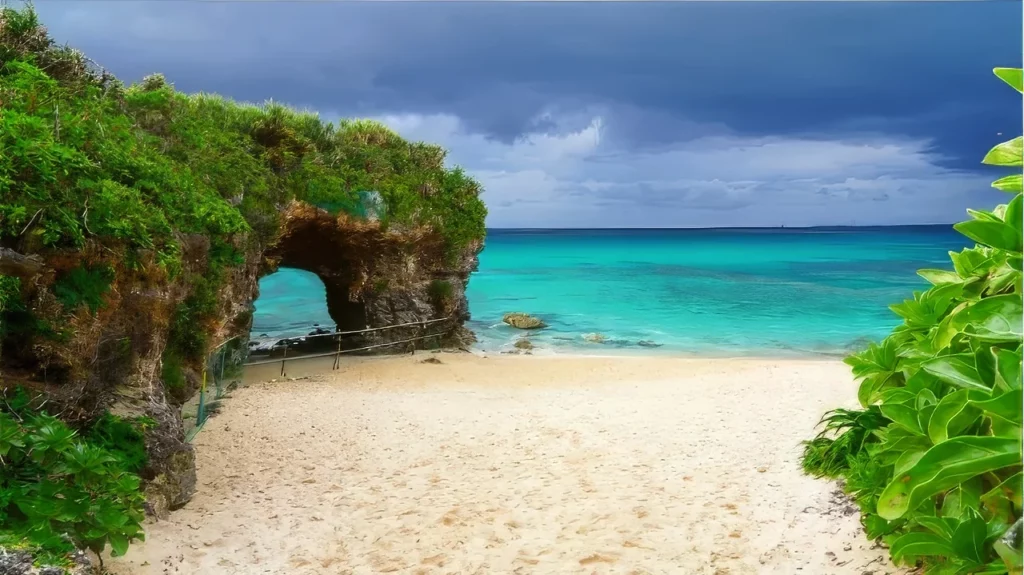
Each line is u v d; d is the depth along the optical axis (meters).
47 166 5.04
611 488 7.27
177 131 11.66
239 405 12.10
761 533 5.68
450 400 13.09
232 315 11.63
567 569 5.41
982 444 2.77
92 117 6.89
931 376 4.19
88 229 5.27
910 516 3.96
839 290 37.56
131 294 6.29
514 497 7.20
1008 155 2.59
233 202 13.55
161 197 7.16
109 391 6.19
